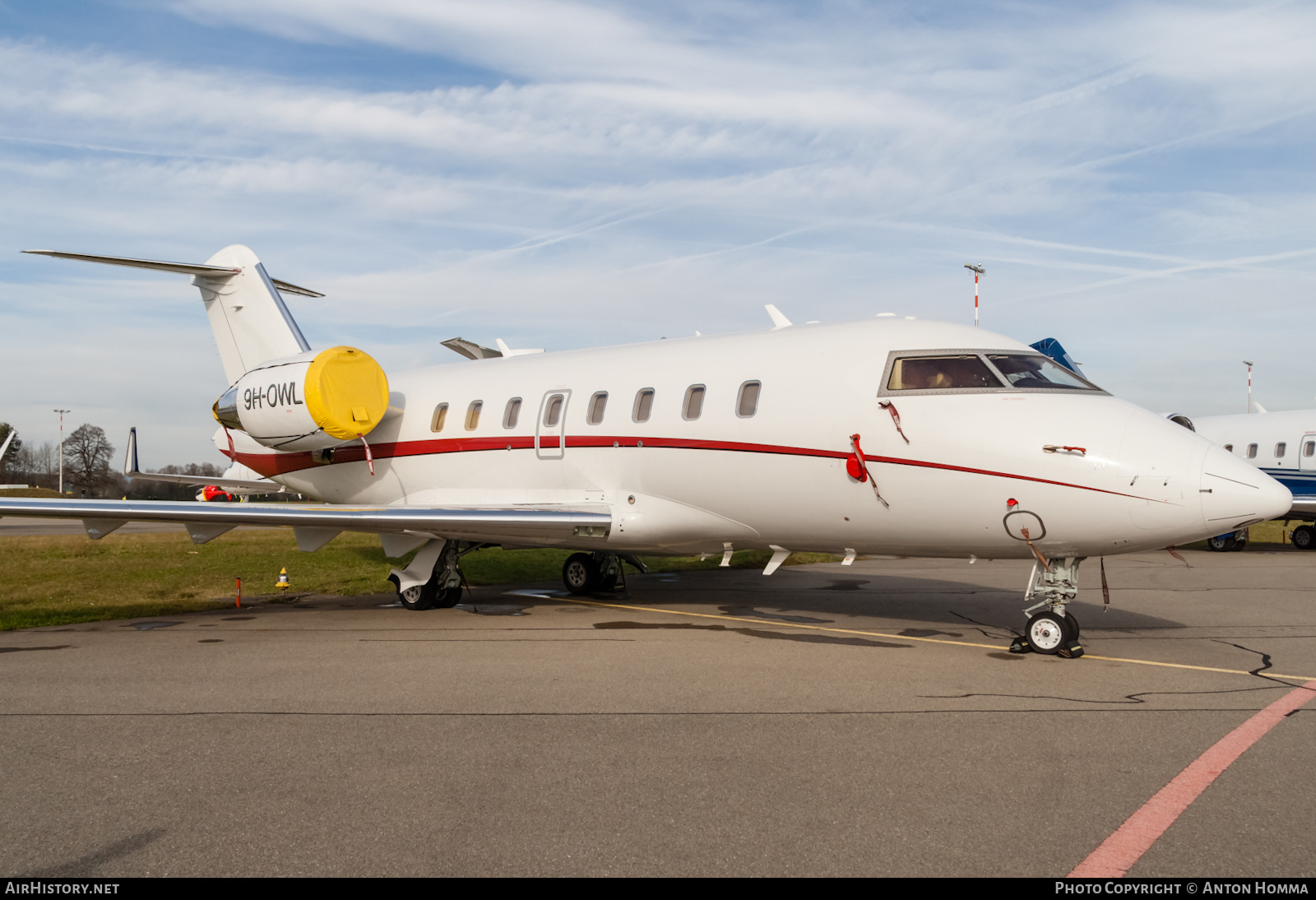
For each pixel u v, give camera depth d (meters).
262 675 7.70
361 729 5.99
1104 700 6.76
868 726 6.05
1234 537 23.86
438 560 12.41
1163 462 7.93
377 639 9.65
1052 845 4.08
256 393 13.34
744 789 4.81
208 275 15.40
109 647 9.17
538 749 5.53
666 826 4.30
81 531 34.22
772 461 9.88
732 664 8.16
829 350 9.95
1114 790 4.79
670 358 11.36
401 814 4.47
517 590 14.93
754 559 20.25
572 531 11.20
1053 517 8.31
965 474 8.69
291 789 4.83
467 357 15.56
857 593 13.84
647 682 7.39
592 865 3.87
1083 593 13.73
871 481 9.24
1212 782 4.91
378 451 13.97
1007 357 9.20
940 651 8.83
